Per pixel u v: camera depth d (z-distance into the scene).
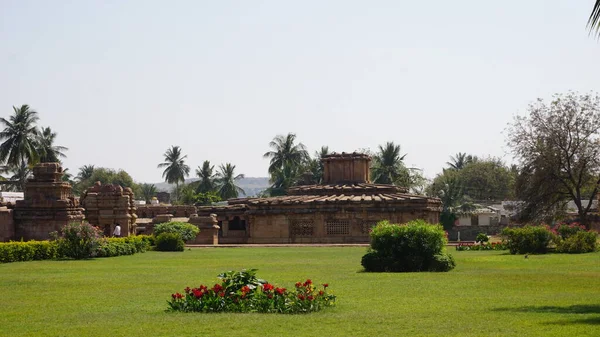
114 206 61.44
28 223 50.53
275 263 36.31
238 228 74.44
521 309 17.83
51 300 20.98
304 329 15.24
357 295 21.36
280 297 18.12
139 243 48.81
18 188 108.00
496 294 21.22
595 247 44.06
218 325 15.80
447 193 101.25
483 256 41.66
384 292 22.09
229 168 136.38
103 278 27.91
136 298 21.31
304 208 68.81
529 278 26.06
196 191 138.62
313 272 30.03
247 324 15.87
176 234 51.06
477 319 16.25
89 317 17.47
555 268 31.05
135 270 32.12
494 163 130.62
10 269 33.12
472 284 24.17
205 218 63.09
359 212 67.56
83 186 145.88
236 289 18.88
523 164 62.34
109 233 61.34
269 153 123.75
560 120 61.16
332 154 79.88
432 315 16.97
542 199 61.62
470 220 103.12
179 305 18.38
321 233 68.25
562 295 20.75
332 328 15.33
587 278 25.84
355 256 42.59
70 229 41.84
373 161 114.88
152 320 16.64
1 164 98.19
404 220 66.81
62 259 40.72
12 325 16.42
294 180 119.94
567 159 61.12
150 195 158.12
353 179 78.44
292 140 123.75
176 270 31.95
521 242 43.53
